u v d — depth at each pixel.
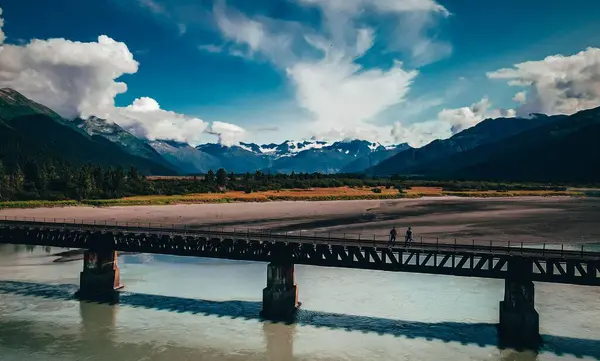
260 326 44.41
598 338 41.09
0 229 58.75
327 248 46.91
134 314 47.72
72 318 46.34
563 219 124.56
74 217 116.81
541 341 40.50
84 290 54.50
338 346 39.69
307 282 60.50
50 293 55.16
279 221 120.25
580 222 117.50
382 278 62.16
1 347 38.88
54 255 78.19
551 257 40.47
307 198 183.75
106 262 55.88
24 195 142.50
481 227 108.38
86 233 55.28
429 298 53.28
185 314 47.78
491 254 41.97
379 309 49.50
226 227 106.25
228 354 37.94
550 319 45.66
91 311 48.59
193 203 156.00
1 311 48.38
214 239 50.53
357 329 43.66
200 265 72.00
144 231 57.44
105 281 55.53
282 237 51.28
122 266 71.06
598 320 45.38
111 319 46.16
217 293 55.66
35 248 85.25
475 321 45.75
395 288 57.38
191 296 54.34
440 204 177.25
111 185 162.62
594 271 39.66
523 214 138.38
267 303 47.19
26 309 49.09
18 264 70.75
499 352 38.41
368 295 54.53
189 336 41.72
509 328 40.66
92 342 40.16
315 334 42.38
